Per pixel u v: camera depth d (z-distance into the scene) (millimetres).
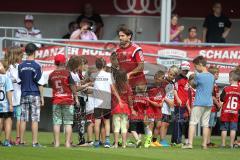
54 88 38562
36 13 58906
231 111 41062
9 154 33938
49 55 48750
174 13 59312
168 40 52188
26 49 39094
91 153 34844
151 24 59125
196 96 39312
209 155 35594
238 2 59312
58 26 59000
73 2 58906
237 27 59500
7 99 38625
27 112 39094
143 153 35625
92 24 56688
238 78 41094
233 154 36438
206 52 50875
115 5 59000
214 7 56469
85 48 48031
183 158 33969
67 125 38688
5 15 58688
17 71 39438
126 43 39250
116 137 38906
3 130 42844
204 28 56375
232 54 50781
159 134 42688
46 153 34500
